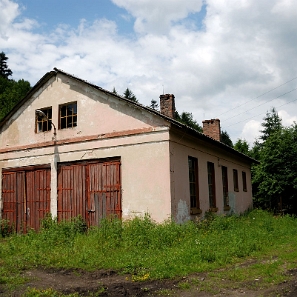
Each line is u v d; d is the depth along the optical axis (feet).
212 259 27.07
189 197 40.98
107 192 40.52
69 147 44.19
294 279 21.27
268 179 72.23
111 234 34.35
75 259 29.07
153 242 31.60
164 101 49.70
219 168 53.42
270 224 45.32
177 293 19.94
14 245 35.06
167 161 37.22
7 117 50.75
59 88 46.60
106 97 42.29
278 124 140.97
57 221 43.62
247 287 20.43
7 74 197.16
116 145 40.63
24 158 48.11
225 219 43.34
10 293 20.94
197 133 41.06
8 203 48.67
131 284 22.18
